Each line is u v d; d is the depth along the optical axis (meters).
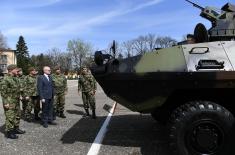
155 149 4.70
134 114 7.52
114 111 8.15
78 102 10.59
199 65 4.09
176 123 4.03
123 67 4.28
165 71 4.13
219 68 4.07
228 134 3.99
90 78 7.31
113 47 4.51
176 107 4.38
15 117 5.66
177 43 5.01
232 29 4.58
